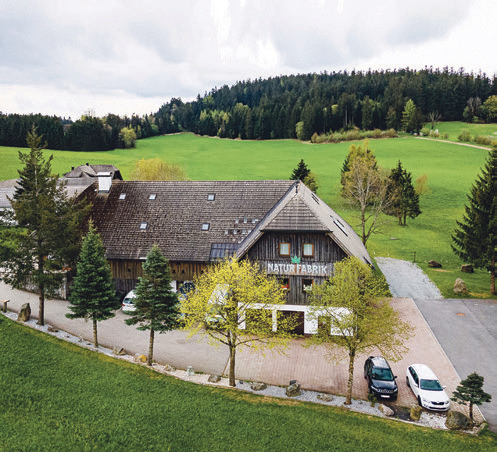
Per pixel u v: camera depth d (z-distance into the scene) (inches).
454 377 1112.2
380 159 4638.3
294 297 1327.5
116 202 1724.9
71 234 1266.0
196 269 1542.8
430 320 1446.9
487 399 885.8
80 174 3464.6
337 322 974.4
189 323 1054.4
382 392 1012.5
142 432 856.9
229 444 831.1
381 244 2432.3
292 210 1305.4
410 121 6250.0
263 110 7342.5
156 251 1122.7
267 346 1244.5
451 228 2726.4
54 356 1115.9
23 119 6127.0
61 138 6225.4
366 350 1238.9
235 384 1067.3
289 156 5334.6
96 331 1217.4
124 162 5241.1
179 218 1652.3
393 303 1594.5
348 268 999.6
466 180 3698.3
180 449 816.9
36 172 1267.2
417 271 1980.8
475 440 859.4
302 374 1133.7
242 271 1072.2
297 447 823.7
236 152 5969.5
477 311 1517.0
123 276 1585.9
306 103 6614.2
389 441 844.6
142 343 1277.1
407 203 2763.3
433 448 824.9
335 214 1996.8
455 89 7086.6
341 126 6825.8
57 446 804.0
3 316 1317.7
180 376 1095.6
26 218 1228.5
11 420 861.2
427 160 4522.6
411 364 1169.4
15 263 1264.8
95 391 984.3
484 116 6973.4
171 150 6569.9
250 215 1641.2
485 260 1658.5
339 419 917.2
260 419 908.0
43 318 1328.7
